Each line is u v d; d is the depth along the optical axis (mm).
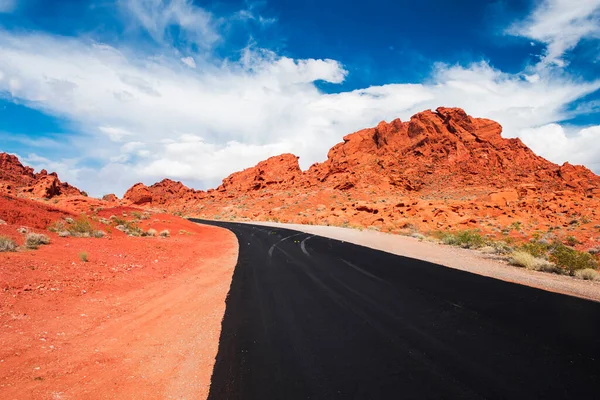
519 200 53000
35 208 17672
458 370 4516
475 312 6746
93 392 4375
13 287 7629
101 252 12938
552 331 5629
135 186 113562
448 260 13094
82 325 6586
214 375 4785
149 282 10516
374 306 7508
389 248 17234
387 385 4223
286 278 10992
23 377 4570
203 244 22156
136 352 5641
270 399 4074
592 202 48125
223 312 7758
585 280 9805
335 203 75188
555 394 3875
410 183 90750
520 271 10930
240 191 117188
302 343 5688
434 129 111688
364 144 123062
